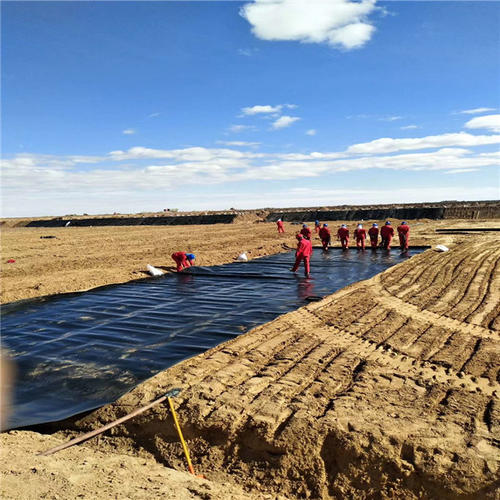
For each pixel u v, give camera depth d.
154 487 3.72
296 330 8.16
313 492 4.07
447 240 22.02
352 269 15.09
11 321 9.41
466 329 7.94
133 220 68.94
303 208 82.31
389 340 7.41
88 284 13.21
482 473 3.82
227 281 13.61
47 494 3.32
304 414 4.81
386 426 4.52
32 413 5.42
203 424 4.82
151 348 7.44
